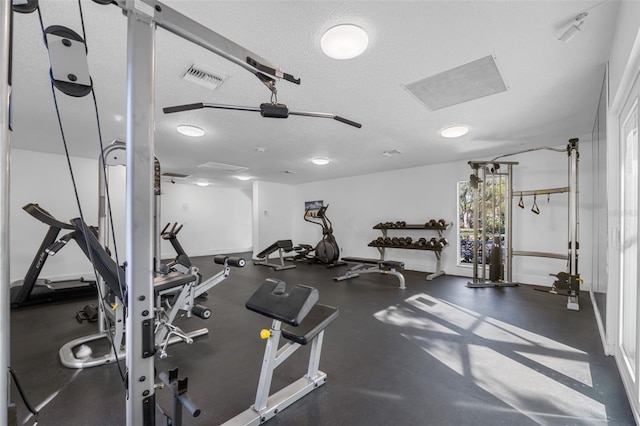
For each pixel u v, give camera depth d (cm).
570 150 366
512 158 494
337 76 230
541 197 467
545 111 306
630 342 190
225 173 682
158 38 184
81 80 91
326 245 666
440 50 196
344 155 502
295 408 168
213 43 110
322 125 346
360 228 715
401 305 364
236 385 192
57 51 86
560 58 207
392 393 182
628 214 198
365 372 207
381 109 296
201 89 253
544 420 158
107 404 174
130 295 89
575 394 180
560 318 313
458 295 409
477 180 466
